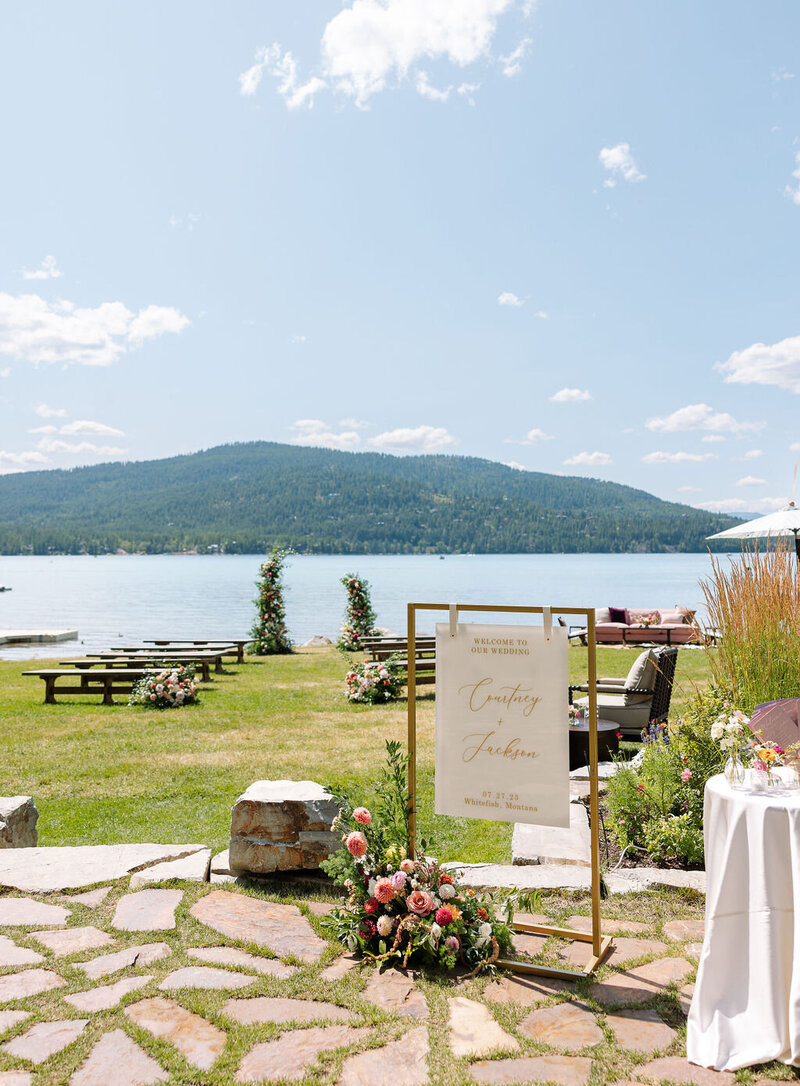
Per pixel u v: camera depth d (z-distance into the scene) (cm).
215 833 516
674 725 489
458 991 295
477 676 332
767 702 475
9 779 662
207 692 1172
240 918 356
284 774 670
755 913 259
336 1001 285
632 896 386
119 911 362
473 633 333
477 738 331
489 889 390
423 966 316
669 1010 279
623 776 475
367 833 353
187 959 316
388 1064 246
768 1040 249
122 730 880
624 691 738
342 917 339
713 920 270
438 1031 266
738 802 270
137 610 3512
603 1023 271
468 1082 236
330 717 951
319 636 2114
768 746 307
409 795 354
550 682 317
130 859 425
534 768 320
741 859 268
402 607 3566
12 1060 246
